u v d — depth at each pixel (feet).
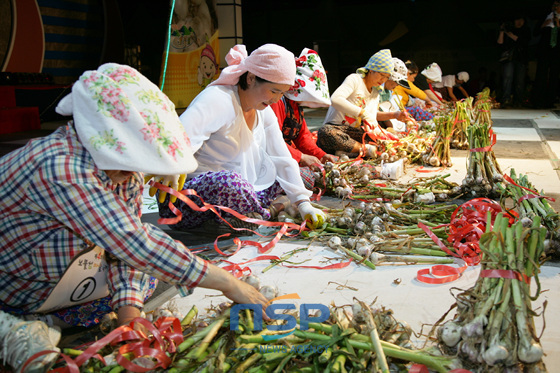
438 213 10.94
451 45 56.03
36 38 38.65
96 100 5.16
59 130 5.76
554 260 8.95
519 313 5.10
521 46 41.19
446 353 5.60
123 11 52.80
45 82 36.42
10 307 6.15
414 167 17.48
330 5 57.36
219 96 9.96
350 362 5.55
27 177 5.39
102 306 6.83
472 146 12.78
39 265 5.86
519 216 9.92
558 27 38.65
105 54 44.39
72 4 41.42
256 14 64.90
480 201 10.19
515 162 17.51
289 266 8.88
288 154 11.22
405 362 5.63
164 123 5.32
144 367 5.22
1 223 5.67
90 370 5.26
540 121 30.45
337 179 13.50
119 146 5.07
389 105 21.89
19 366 5.17
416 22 57.93
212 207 9.96
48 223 5.74
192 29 26.11
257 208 10.61
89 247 6.14
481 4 58.70
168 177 8.44
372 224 10.25
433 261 8.87
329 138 18.01
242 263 9.00
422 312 7.13
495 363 4.99
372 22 62.69
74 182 5.34
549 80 40.29
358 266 8.86
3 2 36.52
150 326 5.52
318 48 57.11
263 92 9.94
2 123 29.71
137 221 5.65
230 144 10.54
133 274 6.61
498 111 38.40
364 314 5.64
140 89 5.40
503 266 5.36
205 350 5.58
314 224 10.43
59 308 6.50
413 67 26.45
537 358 4.93
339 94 17.65
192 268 5.82
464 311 5.58
